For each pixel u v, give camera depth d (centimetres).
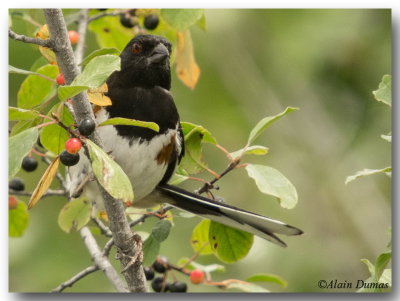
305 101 1398
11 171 576
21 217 959
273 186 723
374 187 1364
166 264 848
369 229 1335
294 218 1320
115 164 590
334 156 1380
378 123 1354
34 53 1152
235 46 1366
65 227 875
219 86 1389
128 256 723
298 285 1184
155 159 808
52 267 1109
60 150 791
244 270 1184
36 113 606
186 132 846
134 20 956
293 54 1325
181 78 962
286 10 1316
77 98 634
